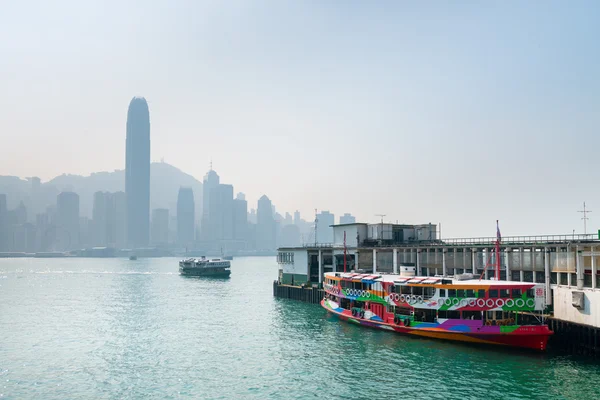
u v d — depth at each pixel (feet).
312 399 165.17
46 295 507.71
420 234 419.95
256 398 167.32
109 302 438.40
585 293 208.74
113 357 224.33
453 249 314.76
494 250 285.02
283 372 195.72
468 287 227.81
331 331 275.59
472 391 168.66
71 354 231.09
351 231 415.64
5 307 407.03
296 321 314.35
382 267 367.86
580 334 207.51
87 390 178.70
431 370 192.54
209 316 343.05
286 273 459.32
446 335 232.73
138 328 297.12
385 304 263.49
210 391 175.32
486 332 220.84
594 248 216.13
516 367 194.29
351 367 199.52
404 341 240.94
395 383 178.50
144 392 175.73
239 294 501.97
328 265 417.08
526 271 261.44
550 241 260.21
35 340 263.90
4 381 189.98
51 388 181.47
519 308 221.46
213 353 228.63
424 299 238.89
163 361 215.92
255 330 284.20
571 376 182.60
